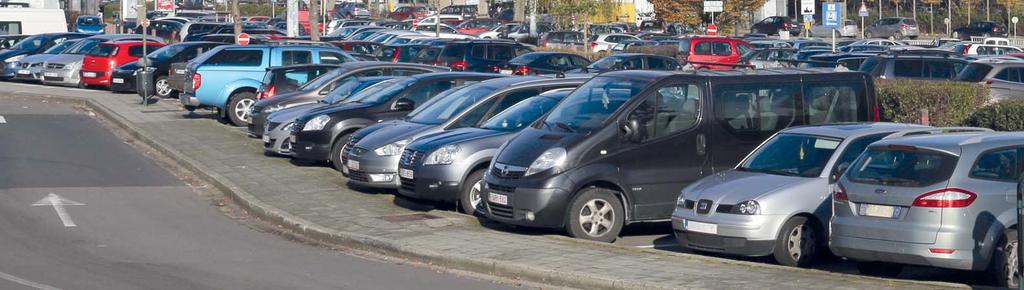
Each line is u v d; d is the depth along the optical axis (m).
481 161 28.80
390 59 74.81
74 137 46.03
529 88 32.06
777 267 21.52
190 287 21.00
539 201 25.50
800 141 24.62
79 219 28.98
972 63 53.50
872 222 20.42
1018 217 17.59
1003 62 52.62
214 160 38.69
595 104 27.25
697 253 25.23
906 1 159.50
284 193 32.28
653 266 21.83
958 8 154.88
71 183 34.75
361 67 44.09
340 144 36.06
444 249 24.09
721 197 23.12
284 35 94.44
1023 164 20.55
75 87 68.50
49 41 78.31
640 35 115.00
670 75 27.03
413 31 104.69
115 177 36.25
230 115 49.16
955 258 19.55
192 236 27.06
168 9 99.38
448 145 28.92
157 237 26.81
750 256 23.45
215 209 31.19
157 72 61.09
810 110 28.19
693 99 26.98
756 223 22.55
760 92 27.69
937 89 38.97
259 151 40.94
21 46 78.25
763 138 27.45
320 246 26.06
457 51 69.56
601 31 119.25
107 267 22.95
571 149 25.78
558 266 21.94
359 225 27.45
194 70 49.72
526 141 26.73
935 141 20.59
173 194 33.44
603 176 25.81
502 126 30.06
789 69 29.31
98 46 66.25
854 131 24.30
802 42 98.88
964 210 19.62
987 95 40.50
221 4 170.75
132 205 31.39
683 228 23.75
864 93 28.84
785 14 156.12
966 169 19.92
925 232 19.67
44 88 66.56
